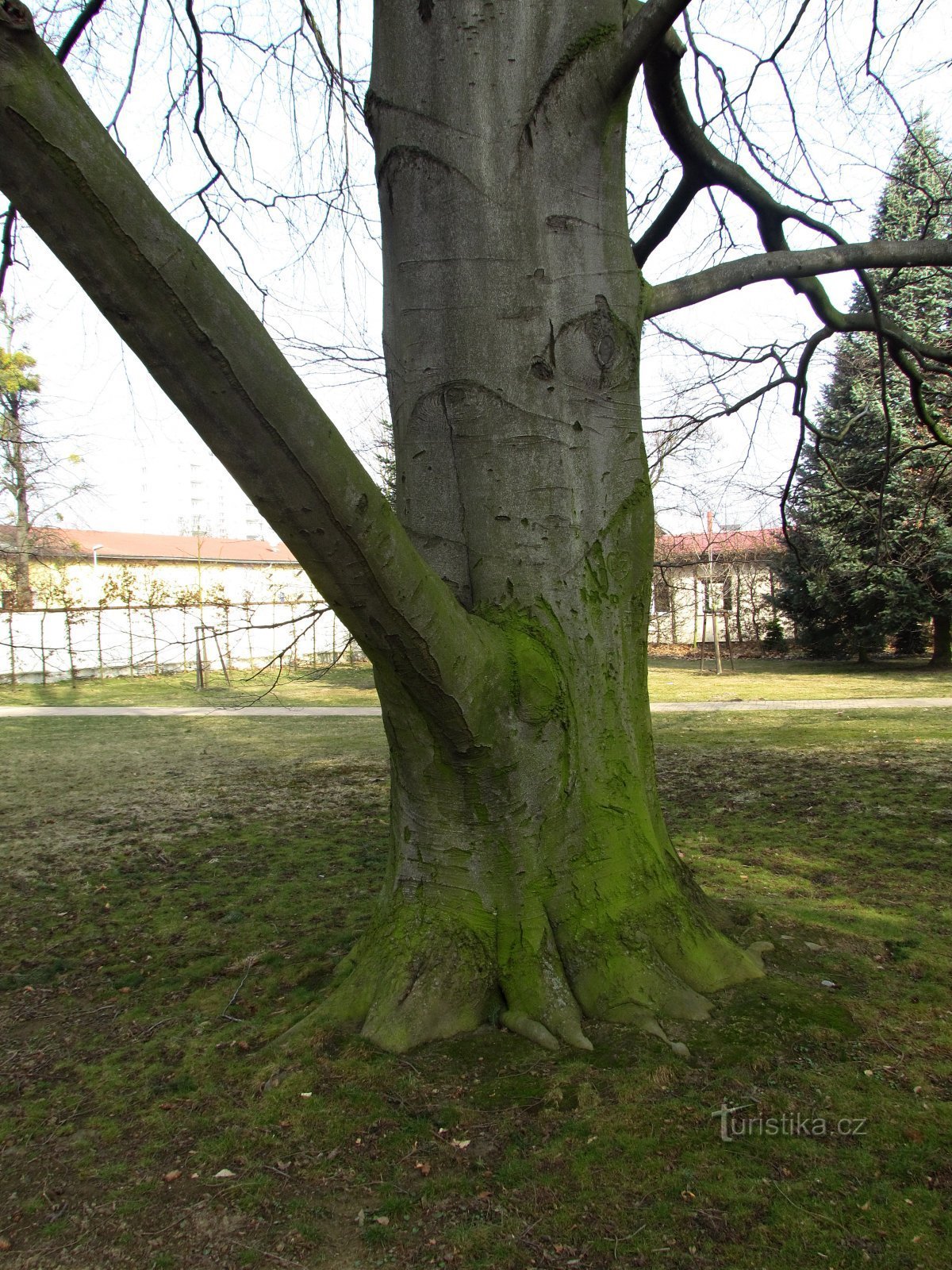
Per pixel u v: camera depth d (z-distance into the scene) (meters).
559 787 3.26
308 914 5.11
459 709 2.85
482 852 3.23
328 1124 2.66
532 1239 2.16
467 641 2.78
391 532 2.37
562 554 3.27
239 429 2.05
